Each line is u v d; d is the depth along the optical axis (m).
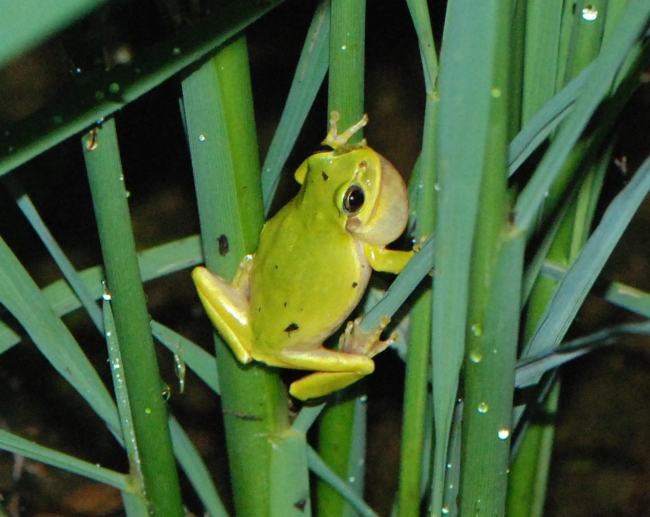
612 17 0.38
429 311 0.38
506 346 0.36
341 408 0.41
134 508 0.40
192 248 0.40
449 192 0.36
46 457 0.39
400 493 0.39
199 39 0.37
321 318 0.39
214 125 0.38
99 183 0.37
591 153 0.38
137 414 0.39
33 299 0.38
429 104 0.37
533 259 0.39
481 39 0.35
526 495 0.41
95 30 0.37
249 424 0.39
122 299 0.38
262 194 0.39
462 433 0.37
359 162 0.40
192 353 0.40
